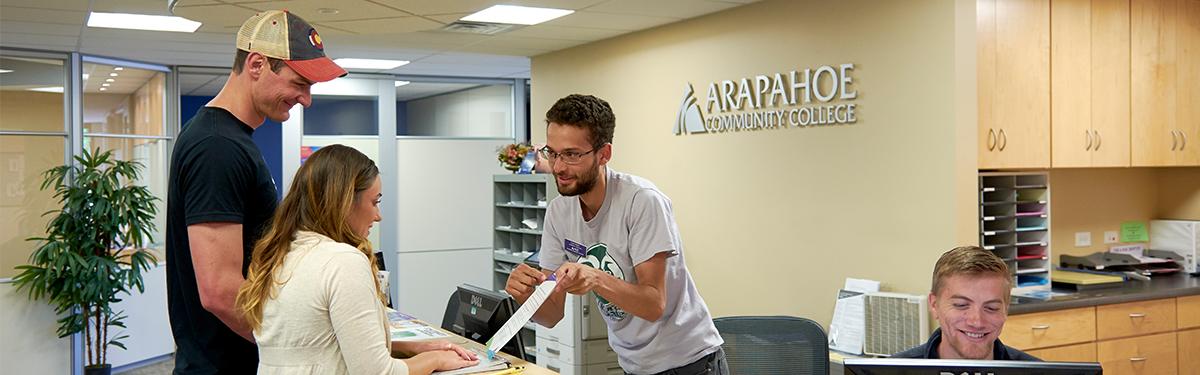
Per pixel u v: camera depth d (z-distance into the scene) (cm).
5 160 647
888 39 436
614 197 235
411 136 870
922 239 422
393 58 750
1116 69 454
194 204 197
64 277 628
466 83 895
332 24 511
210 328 212
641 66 610
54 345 652
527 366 219
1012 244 431
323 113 844
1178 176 529
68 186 653
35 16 531
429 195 877
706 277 561
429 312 875
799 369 296
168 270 216
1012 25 420
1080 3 441
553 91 715
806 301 488
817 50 475
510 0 496
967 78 407
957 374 159
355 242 193
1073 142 440
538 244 616
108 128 711
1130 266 492
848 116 458
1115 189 525
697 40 556
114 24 564
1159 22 470
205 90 952
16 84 653
